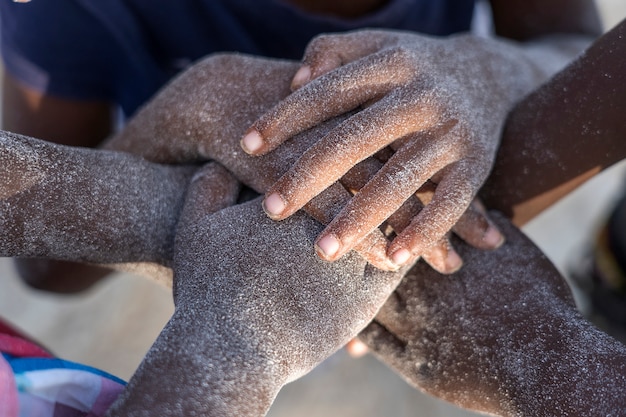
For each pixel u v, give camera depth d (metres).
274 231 0.32
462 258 0.35
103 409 0.32
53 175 0.31
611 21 0.86
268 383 0.29
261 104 0.35
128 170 0.34
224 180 0.34
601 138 0.35
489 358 0.32
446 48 0.37
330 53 0.35
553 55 0.46
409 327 0.34
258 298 0.30
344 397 0.64
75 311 0.70
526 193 0.37
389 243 0.32
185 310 0.30
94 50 0.48
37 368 0.31
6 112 0.52
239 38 0.48
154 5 0.47
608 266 0.55
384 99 0.33
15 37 0.48
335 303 0.31
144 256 0.34
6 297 0.70
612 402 0.29
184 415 0.28
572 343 0.31
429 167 0.32
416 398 0.64
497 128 0.36
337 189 0.32
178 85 0.36
